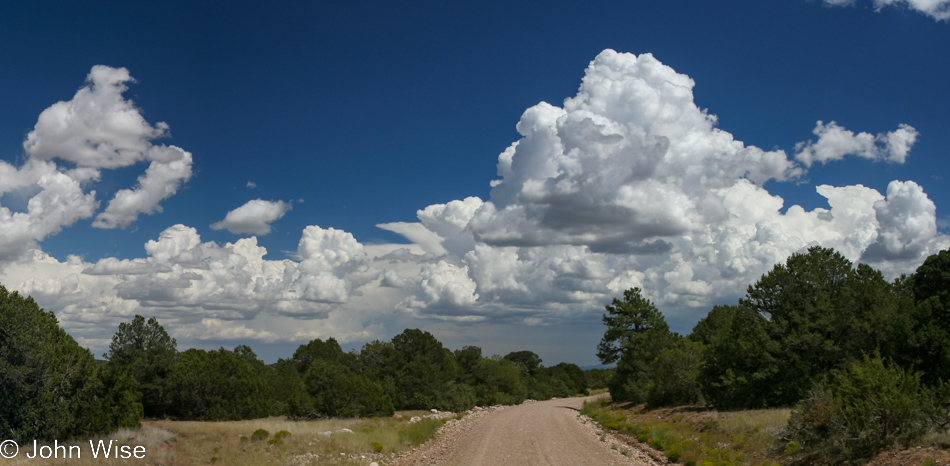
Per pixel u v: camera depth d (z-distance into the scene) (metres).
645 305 64.75
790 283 34.19
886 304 30.62
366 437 26.69
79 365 25.84
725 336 37.25
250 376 57.78
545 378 130.38
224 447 23.09
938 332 25.20
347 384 52.12
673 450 20.52
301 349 90.81
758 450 19.19
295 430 29.44
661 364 44.25
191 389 50.66
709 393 36.38
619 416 40.31
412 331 82.25
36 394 24.03
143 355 50.62
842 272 33.88
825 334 31.17
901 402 14.22
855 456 14.51
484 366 95.25
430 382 69.62
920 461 12.44
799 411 17.69
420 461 21.39
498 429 33.44
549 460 20.05
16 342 23.64
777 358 32.03
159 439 24.25
